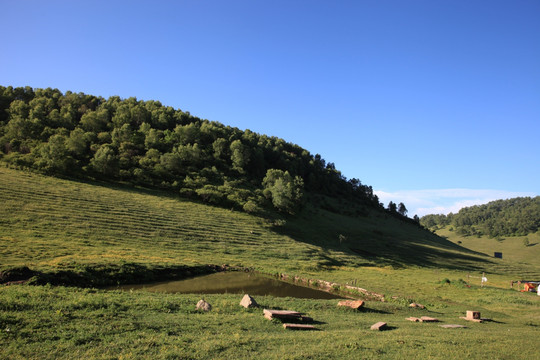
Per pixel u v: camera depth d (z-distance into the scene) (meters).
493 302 40.31
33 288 20.78
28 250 38.97
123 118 133.88
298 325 17.62
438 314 29.06
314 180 166.62
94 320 15.03
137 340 12.85
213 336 14.28
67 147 93.31
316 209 128.38
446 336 17.56
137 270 38.09
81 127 119.50
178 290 33.22
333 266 66.50
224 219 81.25
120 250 47.53
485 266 100.44
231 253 61.31
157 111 162.12
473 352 14.41
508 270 100.50
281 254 66.94
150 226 64.06
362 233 113.88
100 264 36.03
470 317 26.66
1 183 66.19
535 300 41.69
